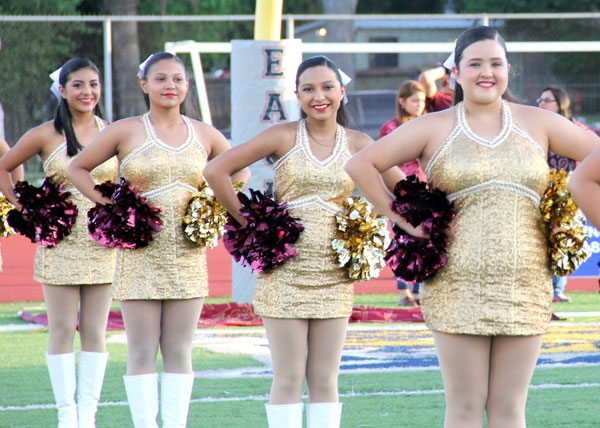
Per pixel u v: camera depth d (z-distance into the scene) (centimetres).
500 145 880
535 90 5200
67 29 5275
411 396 1390
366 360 1647
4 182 1336
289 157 1041
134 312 1148
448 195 890
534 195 884
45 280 1283
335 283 1037
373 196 900
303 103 1038
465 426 885
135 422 1130
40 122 5025
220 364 1623
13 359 1680
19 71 5012
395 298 2430
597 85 5191
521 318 873
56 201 1284
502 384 887
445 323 884
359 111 4703
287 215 1024
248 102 2033
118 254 1173
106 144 1176
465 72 885
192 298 1167
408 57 5981
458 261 880
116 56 5725
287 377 1030
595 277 2488
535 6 7156
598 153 789
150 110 1202
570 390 1419
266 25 2042
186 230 1154
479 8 7300
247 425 1243
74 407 1255
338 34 5791
